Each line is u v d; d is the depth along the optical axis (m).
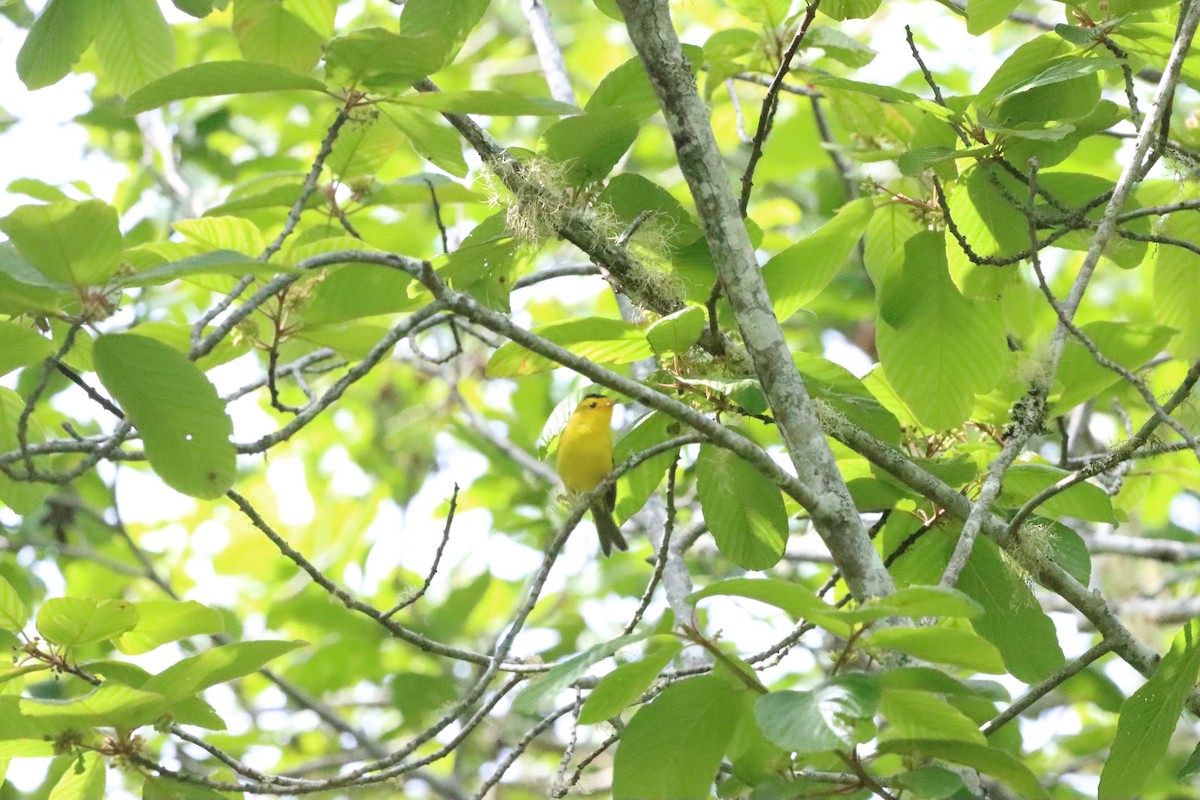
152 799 6.84
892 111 10.05
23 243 5.79
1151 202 9.88
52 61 9.52
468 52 21.12
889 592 6.33
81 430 16.09
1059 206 7.69
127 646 7.18
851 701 4.84
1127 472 9.30
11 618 6.84
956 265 8.22
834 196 18.45
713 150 6.80
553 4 22.11
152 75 10.30
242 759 15.92
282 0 9.45
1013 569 7.66
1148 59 8.55
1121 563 15.59
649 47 6.77
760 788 5.53
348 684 16.58
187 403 6.19
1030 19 11.05
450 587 16.86
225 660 6.44
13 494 8.66
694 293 8.01
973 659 5.01
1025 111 7.72
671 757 5.76
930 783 5.30
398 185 9.51
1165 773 13.21
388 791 14.84
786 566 14.74
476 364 18.33
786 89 10.17
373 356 6.41
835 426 7.59
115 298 6.30
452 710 6.88
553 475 15.20
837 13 7.43
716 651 5.55
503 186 7.71
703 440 6.56
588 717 5.73
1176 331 8.12
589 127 7.15
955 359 8.40
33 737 6.60
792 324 15.44
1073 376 8.29
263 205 9.30
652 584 7.25
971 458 8.37
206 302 17.30
